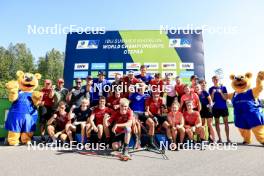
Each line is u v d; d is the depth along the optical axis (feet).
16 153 20.62
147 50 32.99
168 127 22.97
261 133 24.79
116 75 28.37
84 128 23.54
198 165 17.06
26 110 24.76
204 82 27.25
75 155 20.11
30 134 25.03
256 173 15.15
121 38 33.47
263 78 25.03
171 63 32.42
